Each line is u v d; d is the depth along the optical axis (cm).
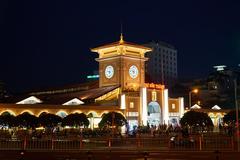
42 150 3994
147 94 8900
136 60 9494
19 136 5162
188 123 6375
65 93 10662
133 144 4797
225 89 16975
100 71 9712
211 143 4206
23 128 6481
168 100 9369
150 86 9038
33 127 5931
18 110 6981
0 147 4400
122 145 4781
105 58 9550
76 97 8381
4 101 8862
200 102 13925
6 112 6856
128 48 9394
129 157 3206
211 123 6500
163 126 7469
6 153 3644
